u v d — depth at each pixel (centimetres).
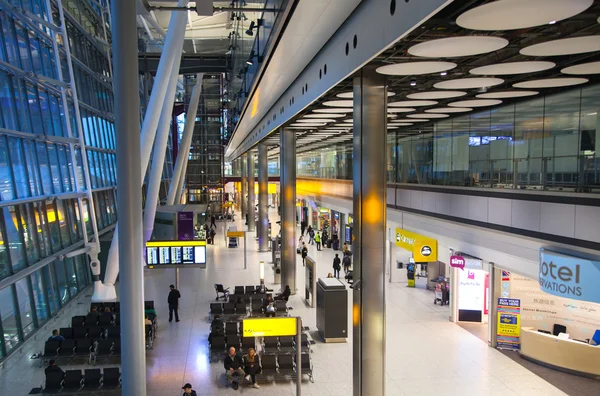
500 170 1491
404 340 1647
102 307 1870
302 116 1717
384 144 1076
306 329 1764
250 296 2069
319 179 4256
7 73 1678
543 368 1420
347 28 902
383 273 1119
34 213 1805
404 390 1280
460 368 1419
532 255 1265
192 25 3409
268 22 1132
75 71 2483
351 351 1576
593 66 945
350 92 1280
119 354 1509
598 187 1059
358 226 1104
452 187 1773
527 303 1572
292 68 1328
